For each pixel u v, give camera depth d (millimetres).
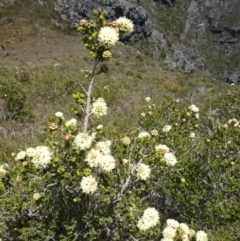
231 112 9867
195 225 4484
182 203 4777
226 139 5410
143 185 4172
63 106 11359
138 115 11039
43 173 3689
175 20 116250
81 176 3568
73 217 3793
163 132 6051
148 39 76312
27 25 34750
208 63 113688
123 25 3662
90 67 23156
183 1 122688
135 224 3643
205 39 118375
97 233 3654
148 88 17359
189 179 4711
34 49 28656
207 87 24203
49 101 11828
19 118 9570
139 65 29875
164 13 118438
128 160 4113
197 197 4586
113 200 3721
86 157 3559
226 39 120375
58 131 4000
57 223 3893
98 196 3523
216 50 118625
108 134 5309
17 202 3787
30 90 12180
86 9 49375
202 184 4812
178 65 84125
